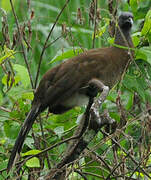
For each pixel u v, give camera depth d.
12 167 9.47
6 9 10.80
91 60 10.35
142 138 9.96
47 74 10.30
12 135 10.95
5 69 10.58
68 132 11.06
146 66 10.99
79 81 10.11
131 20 11.33
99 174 11.03
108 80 10.55
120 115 10.19
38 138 10.79
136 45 11.06
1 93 11.05
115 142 9.95
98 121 8.97
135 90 10.86
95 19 10.66
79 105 10.31
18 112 10.78
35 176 10.41
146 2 12.97
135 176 11.50
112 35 11.59
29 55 12.30
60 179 9.38
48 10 13.05
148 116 9.67
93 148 9.70
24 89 10.45
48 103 10.11
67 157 9.33
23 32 10.65
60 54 11.16
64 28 10.62
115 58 10.60
